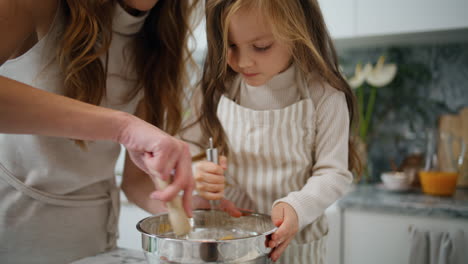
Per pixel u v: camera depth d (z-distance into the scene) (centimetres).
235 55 78
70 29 68
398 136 203
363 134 202
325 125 84
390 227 153
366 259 157
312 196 73
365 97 208
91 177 84
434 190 169
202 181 74
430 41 191
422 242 147
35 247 80
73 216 84
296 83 86
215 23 79
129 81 88
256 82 79
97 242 89
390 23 172
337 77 85
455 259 142
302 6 81
